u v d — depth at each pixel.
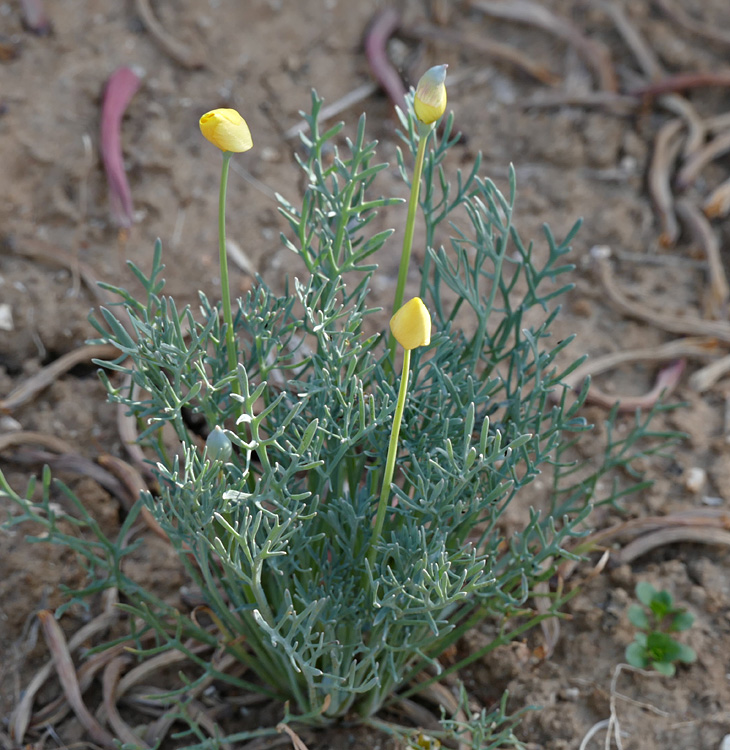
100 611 0.91
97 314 1.00
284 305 0.83
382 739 0.87
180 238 1.04
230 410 0.82
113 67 1.09
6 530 0.91
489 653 0.89
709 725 0.87
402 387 0.75
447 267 0.85
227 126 0.75
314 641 0.84
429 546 0.81
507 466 0.83
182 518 0.80
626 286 1.05
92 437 0.96
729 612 0.91
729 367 1.01
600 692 0.88
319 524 0.85
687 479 0.96
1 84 1.06
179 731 0.88
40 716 0.88
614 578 0.92
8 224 1.02
